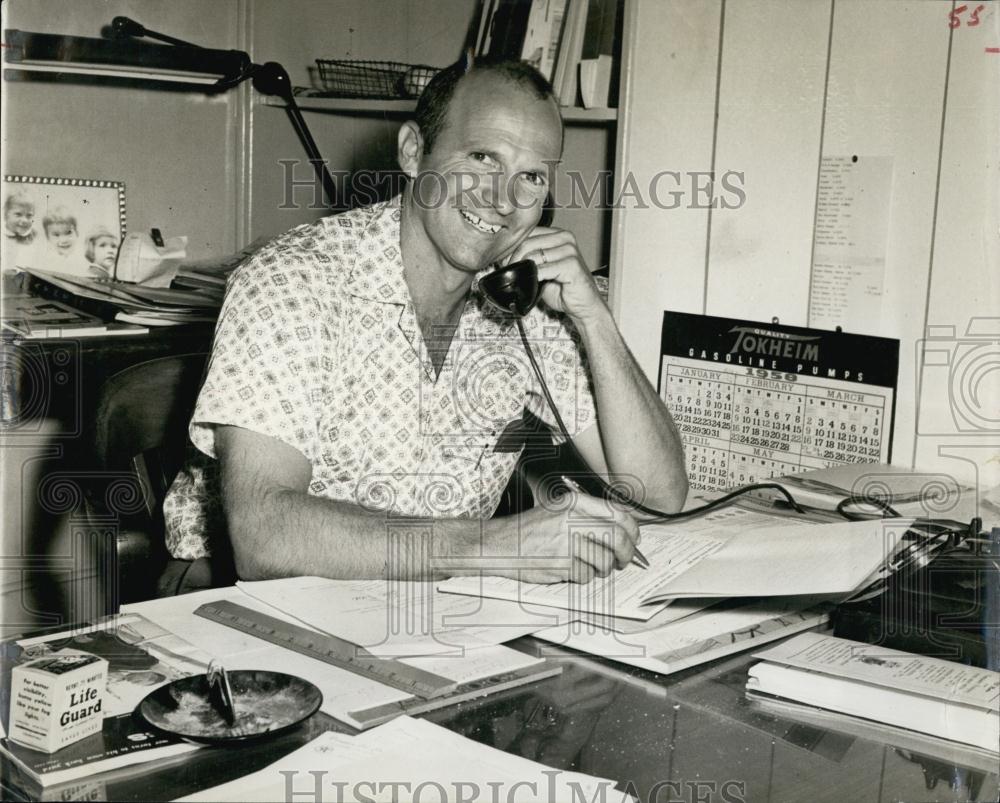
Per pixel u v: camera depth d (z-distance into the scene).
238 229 2.54
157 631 0.92
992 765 0.74
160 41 2.27
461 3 2.20
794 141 1.71
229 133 2.51
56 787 0.66
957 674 0.84
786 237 1.73
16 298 2.06
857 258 1.65
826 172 1.67
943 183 1.55
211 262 2.39
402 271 1.39
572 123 2.10
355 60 2.39
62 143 2.24
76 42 2.19
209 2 2.43
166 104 2.39
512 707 0.80
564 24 1.90
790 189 1.72
